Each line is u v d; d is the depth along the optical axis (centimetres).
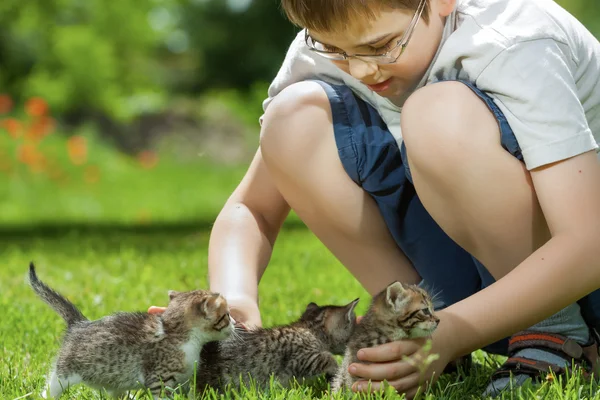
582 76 459
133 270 956
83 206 2223
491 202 427
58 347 554
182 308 466
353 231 498
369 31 431
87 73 3344
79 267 1005
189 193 2514
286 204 542
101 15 3641
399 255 515
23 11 3306
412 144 434
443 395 436
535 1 457
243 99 4203
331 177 488
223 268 513
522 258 440
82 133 3003
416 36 443
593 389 439
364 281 515
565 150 415
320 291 813
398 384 413
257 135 3541
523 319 419
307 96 491
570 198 414
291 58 540
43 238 1471
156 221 1884
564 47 445
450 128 423
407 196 496
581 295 420
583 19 3450
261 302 739
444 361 423
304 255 1102
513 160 425
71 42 3362
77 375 468
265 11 4525
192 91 4572
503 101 430
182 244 1315
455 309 425
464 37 444
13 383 471
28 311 711
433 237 502
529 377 444
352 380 439
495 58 432
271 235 541
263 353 490
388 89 466
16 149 2484
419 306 426
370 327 442
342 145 487
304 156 484
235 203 537
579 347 463
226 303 471
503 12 451
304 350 502
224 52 4578
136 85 3828
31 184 2386
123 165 2919
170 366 460
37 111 2234
